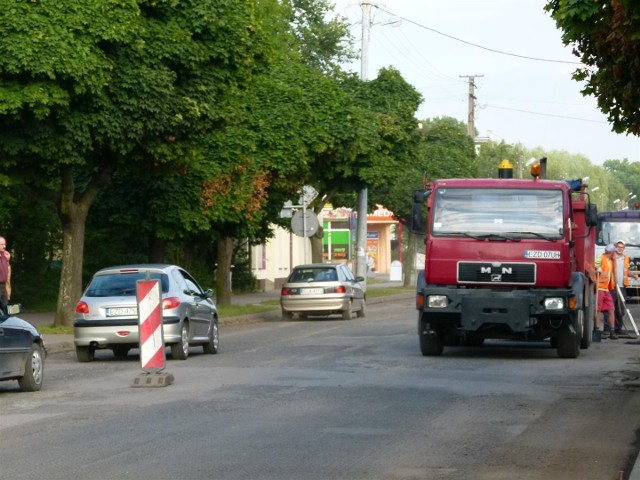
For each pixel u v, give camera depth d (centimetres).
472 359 2386
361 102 5684
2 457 1223
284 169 4403
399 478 1096
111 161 3253
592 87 1538
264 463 1173
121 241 4803
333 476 1105
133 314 2448
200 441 1316
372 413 1545
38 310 4334
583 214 2617
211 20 3092
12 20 2700
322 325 3862
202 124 3169
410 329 3525
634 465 1139
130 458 1207
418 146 5950
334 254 9575
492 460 1195
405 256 7950
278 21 5806
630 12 1307
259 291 7000
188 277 2658
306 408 1597
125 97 2948
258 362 2347
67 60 2736
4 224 4100
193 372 2142
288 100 4472
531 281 2334
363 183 5459
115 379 2070
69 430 1415
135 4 2895
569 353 2411
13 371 1802
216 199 3862
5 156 2920
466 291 2342
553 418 1501
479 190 2380
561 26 1365
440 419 1489
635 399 1700
